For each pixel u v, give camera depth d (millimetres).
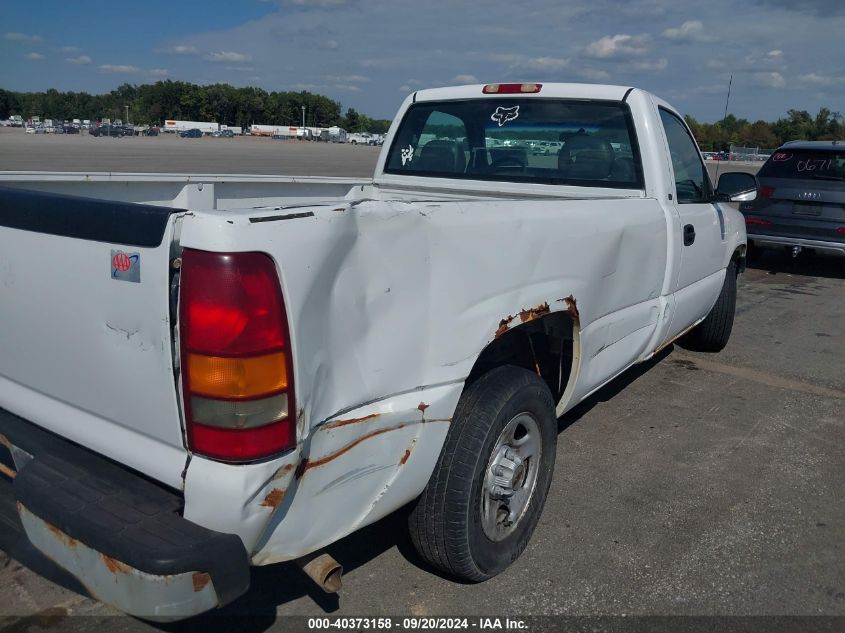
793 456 4391
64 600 2809
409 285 2266
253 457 1909
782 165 10219
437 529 2709
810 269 11305
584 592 2986
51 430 2367
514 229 2676
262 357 1870
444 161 4945
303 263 1915
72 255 2086
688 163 4805
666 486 3941
